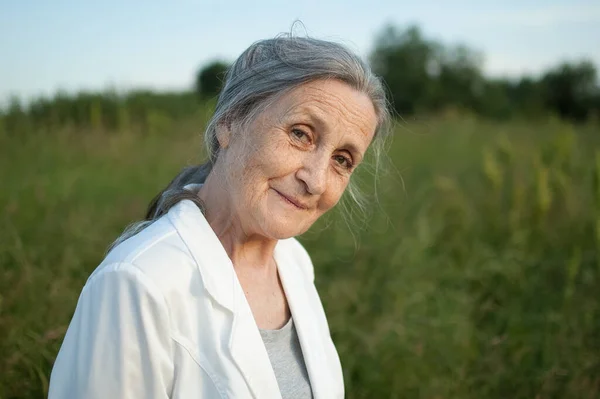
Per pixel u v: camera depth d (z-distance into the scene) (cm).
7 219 336
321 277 373
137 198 501
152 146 730
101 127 762
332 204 137
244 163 129
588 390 266
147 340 116
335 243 417
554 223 471
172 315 120
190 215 132
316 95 126
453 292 361
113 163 640
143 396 117
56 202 446
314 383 145
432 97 4150
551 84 3594
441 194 560
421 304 344
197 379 120
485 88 4112
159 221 132
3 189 443
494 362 283
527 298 367
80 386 115
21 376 216
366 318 327
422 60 4422
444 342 302
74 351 118
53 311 248
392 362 285
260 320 147
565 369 278
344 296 349
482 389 271
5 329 230
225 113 132
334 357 164
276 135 126
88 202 470
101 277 118
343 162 134
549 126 993
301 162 128
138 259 119
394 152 792
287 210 129
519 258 412
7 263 283
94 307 117
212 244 131
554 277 402
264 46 131
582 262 406
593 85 3491
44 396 206
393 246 426
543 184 451
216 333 123
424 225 442
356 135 131
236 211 139
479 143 898
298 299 155
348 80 129
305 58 125
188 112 1068
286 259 162
